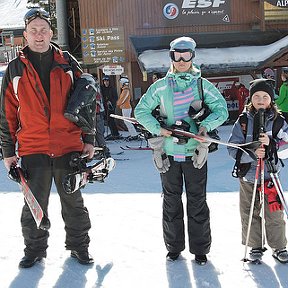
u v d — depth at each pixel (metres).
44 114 3.88
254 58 15.59
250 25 16.95
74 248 4.21
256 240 4.23
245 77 16.56
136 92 16.39
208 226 4.20
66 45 17.89
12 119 3.97
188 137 3.99
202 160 3.99
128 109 13.63
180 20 16.52
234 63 15.43
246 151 4.01
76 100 3.86
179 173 4.16
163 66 14.83
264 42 16.72
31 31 3.79
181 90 4.04
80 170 3.89
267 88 4.07
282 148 4.14
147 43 16.06
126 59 16.27
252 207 4.05
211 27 16.75
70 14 18.12
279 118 4.14
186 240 4.78
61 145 3.94
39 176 3.96
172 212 4.23
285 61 16.28
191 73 4.06
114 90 14.35
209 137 3.96
